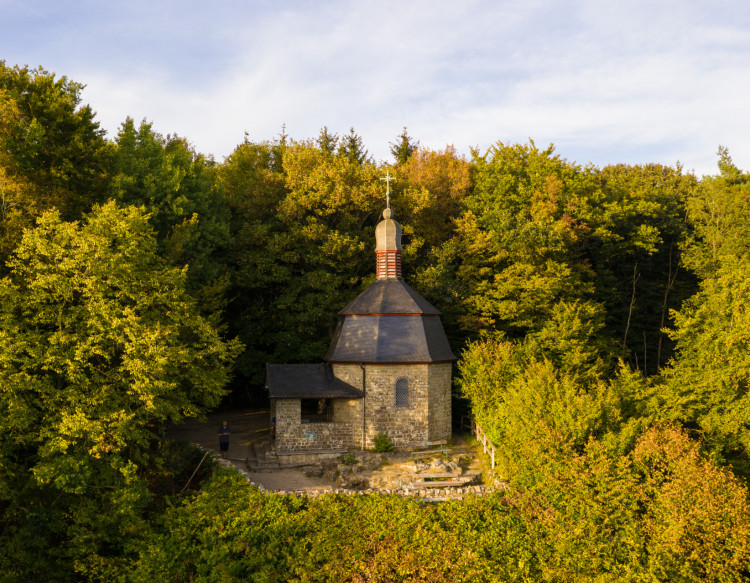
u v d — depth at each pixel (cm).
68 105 3136
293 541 2094
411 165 5250
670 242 5719
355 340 3136
